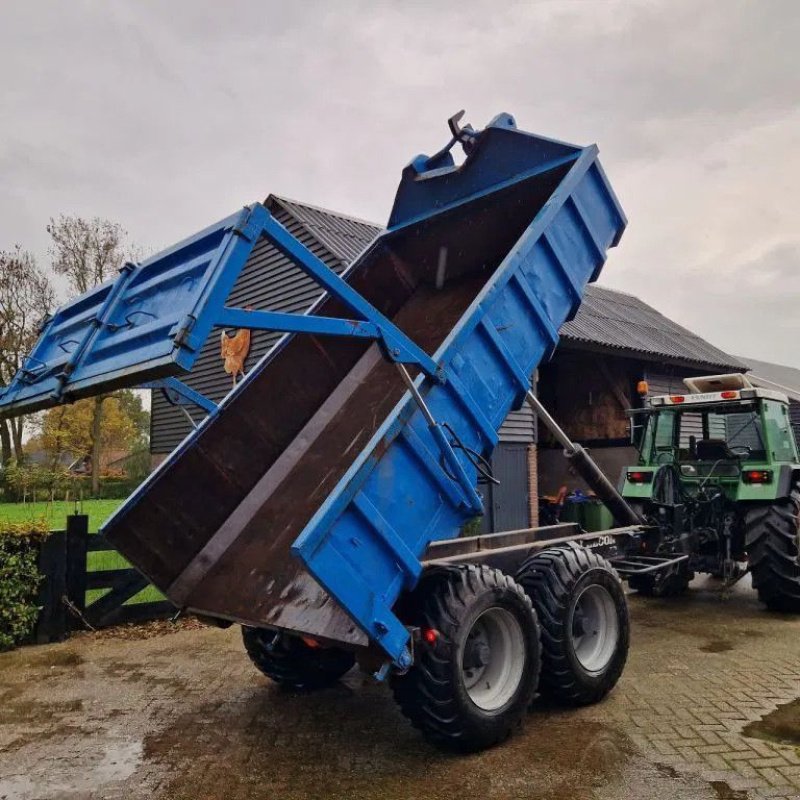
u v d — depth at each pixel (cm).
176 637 616
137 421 3844
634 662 516
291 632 363
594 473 578
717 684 462
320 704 444
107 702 452
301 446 485
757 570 676
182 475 445
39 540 604
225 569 432
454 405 389
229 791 325
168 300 304
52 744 384
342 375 524
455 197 562
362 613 317
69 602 616
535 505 1219
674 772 333
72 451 3103
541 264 459
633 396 1488
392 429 344
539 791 316
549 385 1619
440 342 507
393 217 593
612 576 447
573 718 405
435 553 412
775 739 370
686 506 707
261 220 294
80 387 314
